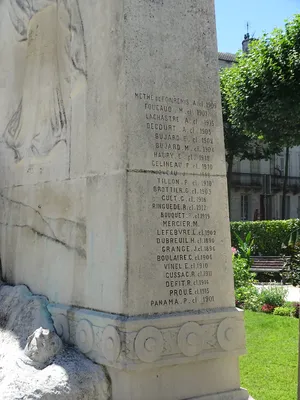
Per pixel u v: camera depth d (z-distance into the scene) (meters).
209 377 3.87
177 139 3.98
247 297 10.38
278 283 15.66
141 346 3.53
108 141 3.93
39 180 5.05
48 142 4.96
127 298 3.60
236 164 38.88
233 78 18.19
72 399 3.49
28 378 3.55
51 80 5.04
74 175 4.39
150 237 3.75
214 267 4.02
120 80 3.85
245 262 11.38
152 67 3.95
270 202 40.09
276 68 15.72
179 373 3.74
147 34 3.97
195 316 3.80
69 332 4.14
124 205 3.69
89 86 4.26
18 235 5.45
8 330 4.68
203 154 4.10
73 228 4.34
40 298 4.70
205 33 4.28
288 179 40.78
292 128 16.19
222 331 3.91
